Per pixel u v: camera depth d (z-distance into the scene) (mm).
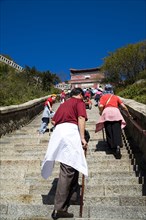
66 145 4027
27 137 8625
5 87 19719
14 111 10781
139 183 5125
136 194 4867
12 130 10516
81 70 56812
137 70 32219
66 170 3984
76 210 4281
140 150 6340
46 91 28844
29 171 5980
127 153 6598
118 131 6414
